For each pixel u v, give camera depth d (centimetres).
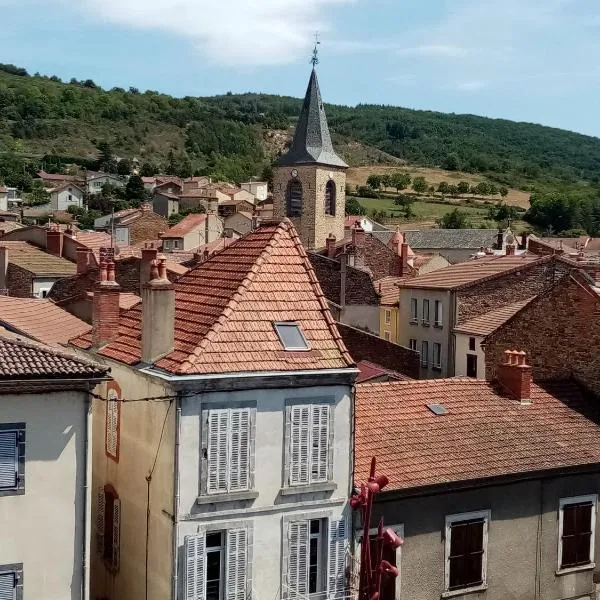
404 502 2311
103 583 2434
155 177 19012
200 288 2434
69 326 3559
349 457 2214
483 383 2895
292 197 9250
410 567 2325
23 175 17550
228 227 12988
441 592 2370
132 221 12231
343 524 2198
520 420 2741
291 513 2131
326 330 2273
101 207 16375
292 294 2312
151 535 2122
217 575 2083
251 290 2262
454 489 2372
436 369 5500
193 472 2016
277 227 2442
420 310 5722
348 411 2216
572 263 5353
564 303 3067
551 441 2666
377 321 5866
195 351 2059
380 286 6569
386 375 3781
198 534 2014
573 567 2605
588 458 2620
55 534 1914
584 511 2638
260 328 2191
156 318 2164
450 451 2494
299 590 2145
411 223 17562
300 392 2142
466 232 12338
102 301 2519
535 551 2538
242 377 2048
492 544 2462
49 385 1881
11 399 1861
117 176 18862
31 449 1888
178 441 1994
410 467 2372
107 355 2420
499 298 5362
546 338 3133
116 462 2353
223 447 2044
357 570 2203
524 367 2845
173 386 1989
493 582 2462
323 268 5816
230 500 2045
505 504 2484
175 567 1997
